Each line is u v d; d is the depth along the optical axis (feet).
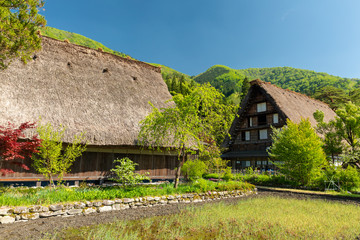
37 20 29.81
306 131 52.42
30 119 35.24
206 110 39.06
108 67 58.34
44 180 37.99
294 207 29.45
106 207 25.94
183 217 23.52
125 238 16.80
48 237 16.94
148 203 29.43
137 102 52.54
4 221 19.93
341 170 50.80
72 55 54.60
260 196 40.60
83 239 16.70
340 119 58.54
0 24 26.68
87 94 46.91
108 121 43.37
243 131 100.27
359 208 29.89
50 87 43.24
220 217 23.54
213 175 67.62
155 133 38.47
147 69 68.33
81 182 41.75
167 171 53.42
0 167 34.53
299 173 52.11
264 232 19.21
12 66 41.88
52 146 29.07
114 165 45.96
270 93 86.43
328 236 18.19
